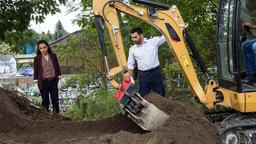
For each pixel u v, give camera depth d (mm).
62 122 9367
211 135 7555
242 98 7188
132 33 9188
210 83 7977
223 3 7828
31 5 12703
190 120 7727
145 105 7578
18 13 12719
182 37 8008
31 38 14562
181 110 8039
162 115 7613
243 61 7312
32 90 18094
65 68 18469
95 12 7793
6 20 12773
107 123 8938
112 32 7816
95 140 7160
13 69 29984
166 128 7246
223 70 7809
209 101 7953
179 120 7645
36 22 12953
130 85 7555
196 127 7543
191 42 8102
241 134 7199
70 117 12289
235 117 7512
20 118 9367
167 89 13008
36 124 9250
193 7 12297
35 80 11117
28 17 12844
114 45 7801
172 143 6793
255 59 7293
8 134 8523
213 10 12742
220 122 7770
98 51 16266
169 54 12602
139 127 8508
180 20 8023
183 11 12250
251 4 7332
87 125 8977
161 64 12766
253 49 7219
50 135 8414
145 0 8000
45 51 11008
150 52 9219
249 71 7305
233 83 7352
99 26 7801
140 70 9328
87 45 16672
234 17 7250
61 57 16797
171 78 13266
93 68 16078
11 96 10906
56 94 11227
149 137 6898
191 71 8000
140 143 6770
